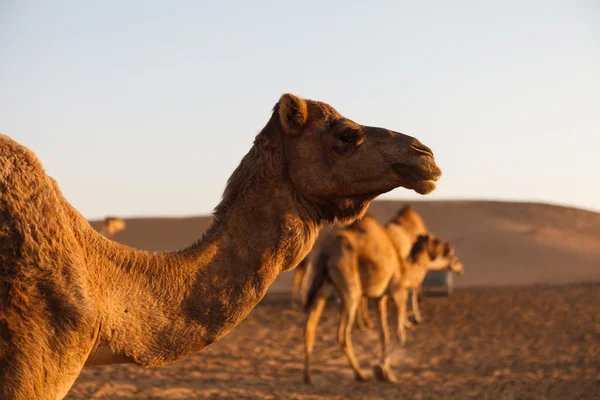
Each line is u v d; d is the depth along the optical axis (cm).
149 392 945
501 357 1298
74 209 370
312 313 1109
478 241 5381
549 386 1010
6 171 347
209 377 1089
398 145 385
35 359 328
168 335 359
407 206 1727
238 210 380
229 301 367
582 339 1508
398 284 1175
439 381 1087
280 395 968
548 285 3253
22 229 339
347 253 1122
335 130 383
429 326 1747
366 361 1286
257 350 1396
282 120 387
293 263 386
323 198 390
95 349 353
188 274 366
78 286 342
